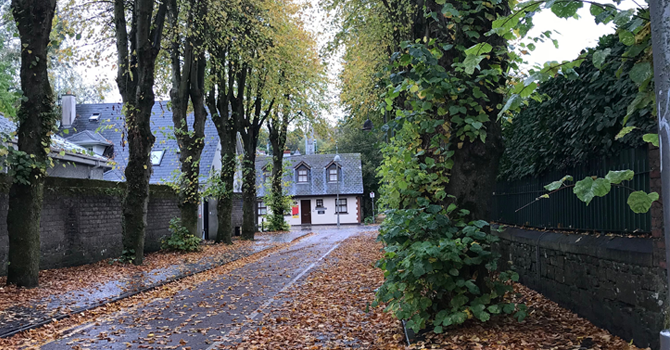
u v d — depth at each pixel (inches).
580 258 247.1
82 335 280.1
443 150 238.2
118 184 681.6
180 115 804.6
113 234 669.3
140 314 338.3
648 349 179.2
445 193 228.5
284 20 922.7
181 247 781.3
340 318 311.9
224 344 259.9
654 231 176.7
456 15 212.8
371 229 1648.6
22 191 420.8
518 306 213.2
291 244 1005.2
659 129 83.5
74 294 394.9
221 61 924.0
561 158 290.7
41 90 438.6
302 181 2237.9
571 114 261.3
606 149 222.7
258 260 698.8
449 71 225.1
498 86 232.8
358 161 2285.9
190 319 321.1
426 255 203.3
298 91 1107.9
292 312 336.8
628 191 208.2
